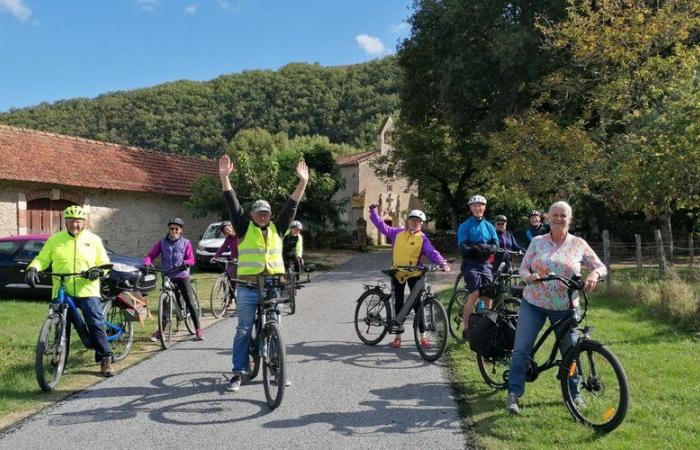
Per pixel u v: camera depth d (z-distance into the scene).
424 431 4.40
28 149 19.17
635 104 16.03
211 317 10.05
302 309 10.77
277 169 21.95
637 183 13.20
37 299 12.41
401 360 6.66
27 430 4.44
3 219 17.06
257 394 5.36
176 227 7.83
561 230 4.67
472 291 7.13
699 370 5.82
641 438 4.12
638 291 10.16
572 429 4.32
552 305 4.67
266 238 5.40
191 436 4.32
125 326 6.86
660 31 14.76
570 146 16.67
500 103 21.77
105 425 4.55
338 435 4.33
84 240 5.94
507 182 18.53
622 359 6.31
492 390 5.40
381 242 41.03
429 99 27.12
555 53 19.03
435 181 34.44
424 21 23.84
